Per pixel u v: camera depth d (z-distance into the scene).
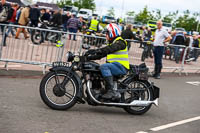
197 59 12.48
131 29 12.56
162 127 5.46
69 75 5.67
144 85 6.07
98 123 5.30
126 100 5.98
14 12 15.12
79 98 5.66
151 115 6.20
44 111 5.58
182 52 12.01
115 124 5.36
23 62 8.77
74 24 18.78
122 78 6.01
